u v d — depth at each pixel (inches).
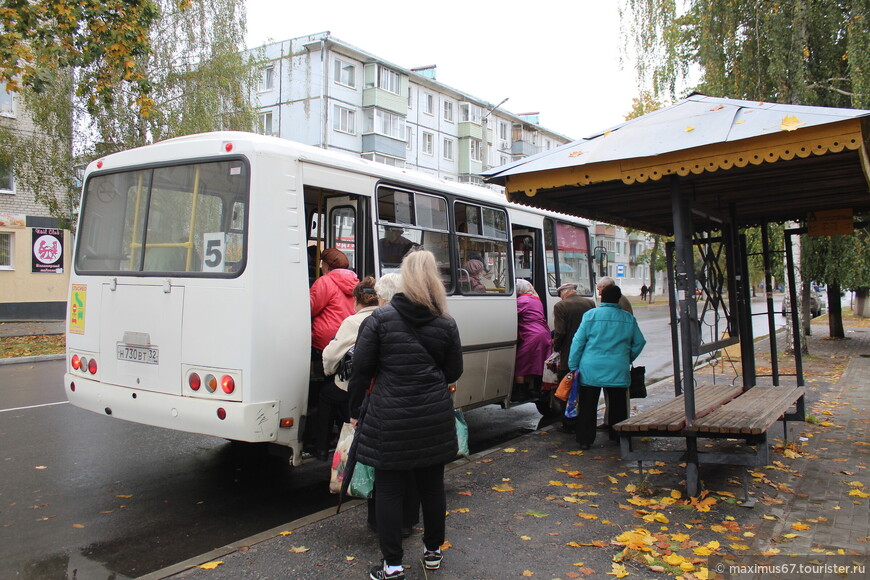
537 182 208.7
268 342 187.5
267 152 193.5
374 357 143.2
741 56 523.2
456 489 211.2
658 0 595.2
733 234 271.0
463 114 1967.3
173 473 245.4
